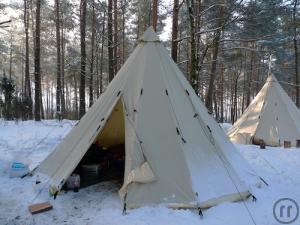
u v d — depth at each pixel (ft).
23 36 103.76
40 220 15.96
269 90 40.75
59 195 18.94
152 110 19.25
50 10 84.17
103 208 17.21
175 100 19.98
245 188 18.81
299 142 36.14
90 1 69.56
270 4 42.01
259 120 39.04
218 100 128.47
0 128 40.93
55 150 22.03
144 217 16.05
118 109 22.72
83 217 16.24
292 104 40.73
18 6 83.15
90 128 20.44
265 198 19.04
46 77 130.82
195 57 36.45
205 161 18.72
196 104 21.25
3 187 20.07
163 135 18.62
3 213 16.70
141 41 21.77
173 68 21.42
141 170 17.60
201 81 89.20
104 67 96.58
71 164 19.45
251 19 41.68
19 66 122.21
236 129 40.60
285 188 21.16
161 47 21.68
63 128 43.21
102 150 25.27
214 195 17.60
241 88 120.78
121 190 17.84
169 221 15.70
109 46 52.19
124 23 88.43
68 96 126.52
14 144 32.14
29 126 43.88
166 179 17.53
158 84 20.07
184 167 17.79
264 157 29.53
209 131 20.30
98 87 91.40
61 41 93.81
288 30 70.08
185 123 19.51
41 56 103.55
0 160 25.95
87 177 22.06
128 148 18.35
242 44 72.95
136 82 20.33
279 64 95.91
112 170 23.62
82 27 57.98
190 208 16.78
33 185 20.02
